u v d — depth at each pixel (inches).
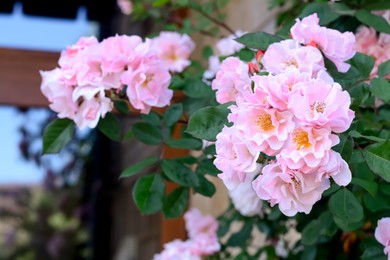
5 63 49.3
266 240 40.1
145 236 76.3
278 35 27.8
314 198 20.4
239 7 58.7
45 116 98.3
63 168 103.5
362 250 31.4
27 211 113.1
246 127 20.3
